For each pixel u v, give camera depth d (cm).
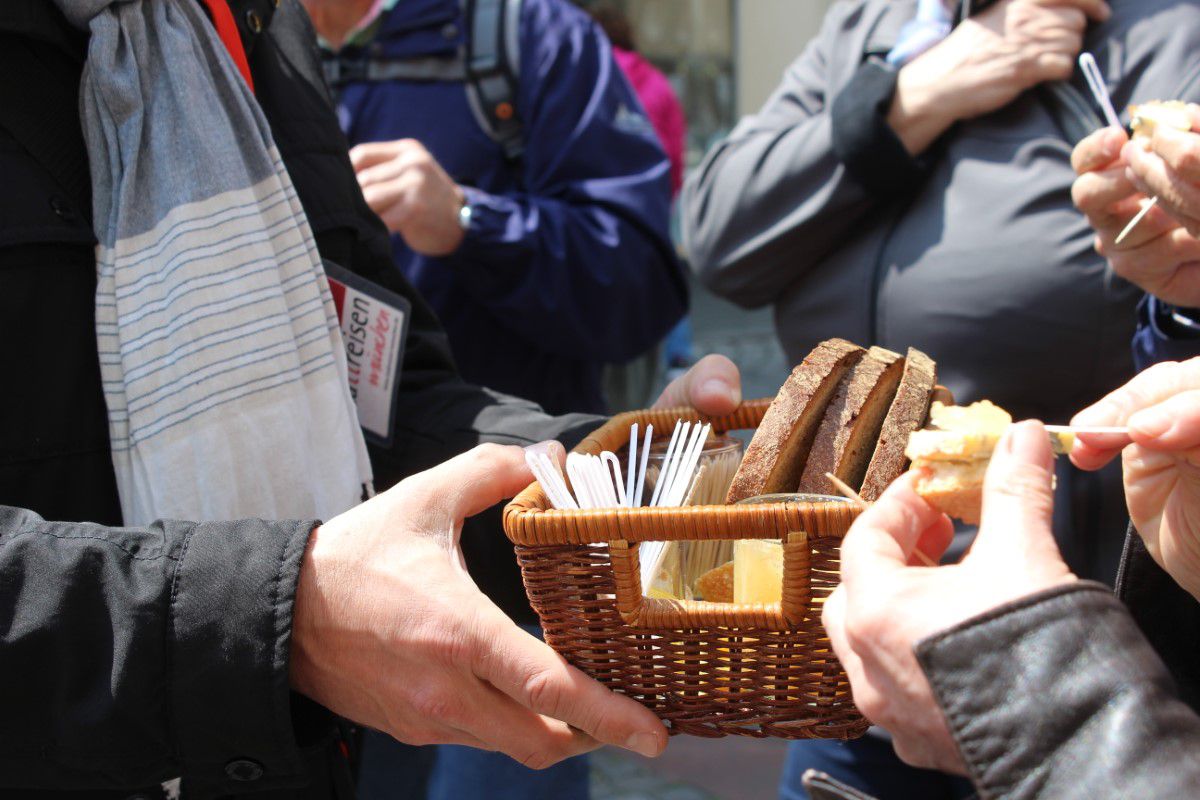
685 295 273
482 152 256
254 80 144
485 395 159
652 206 259
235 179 127
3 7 116
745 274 236
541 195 256
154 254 123
